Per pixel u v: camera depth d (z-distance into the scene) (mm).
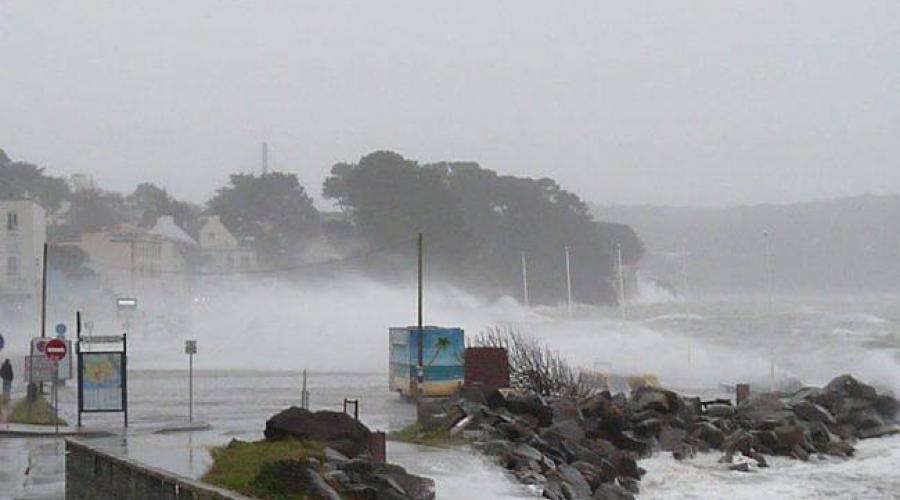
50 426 79188
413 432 62281
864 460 69812
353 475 39344
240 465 38969
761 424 74000
